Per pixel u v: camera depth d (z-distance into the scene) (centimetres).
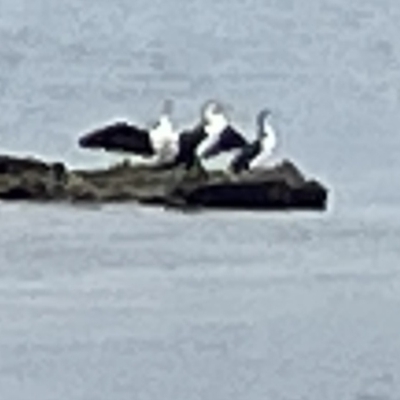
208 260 3284
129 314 3094
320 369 2989
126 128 3547
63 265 3253
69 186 3497
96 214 3462
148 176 3500
